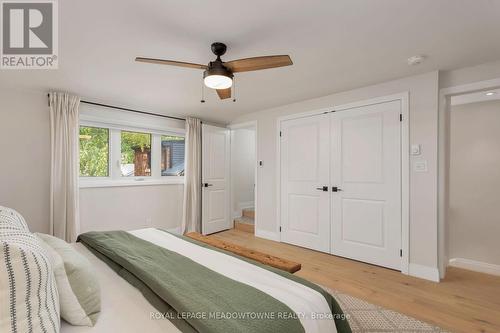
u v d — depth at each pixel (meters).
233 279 1.30
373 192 3.07
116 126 3.77
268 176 4.23
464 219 3.38
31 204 3.02
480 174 3.30
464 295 2.33
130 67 2.44
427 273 2.67
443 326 1.87
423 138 2.70
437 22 1.73
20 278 0.75
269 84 2.98
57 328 0.84
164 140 4.41
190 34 1.87
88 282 1.10
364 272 2.85
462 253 3.39
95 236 2.00
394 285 2.53
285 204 3.98
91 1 1.50
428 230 2.67
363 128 3.15
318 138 3.58
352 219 3.25
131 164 4.00
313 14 1.64
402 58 2.30
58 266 1.03
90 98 3.43
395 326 1.87
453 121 3.47
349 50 2.13
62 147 3.13
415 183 2.75
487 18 1.68
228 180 5.03
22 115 2.98
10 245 0.76
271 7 1.57
